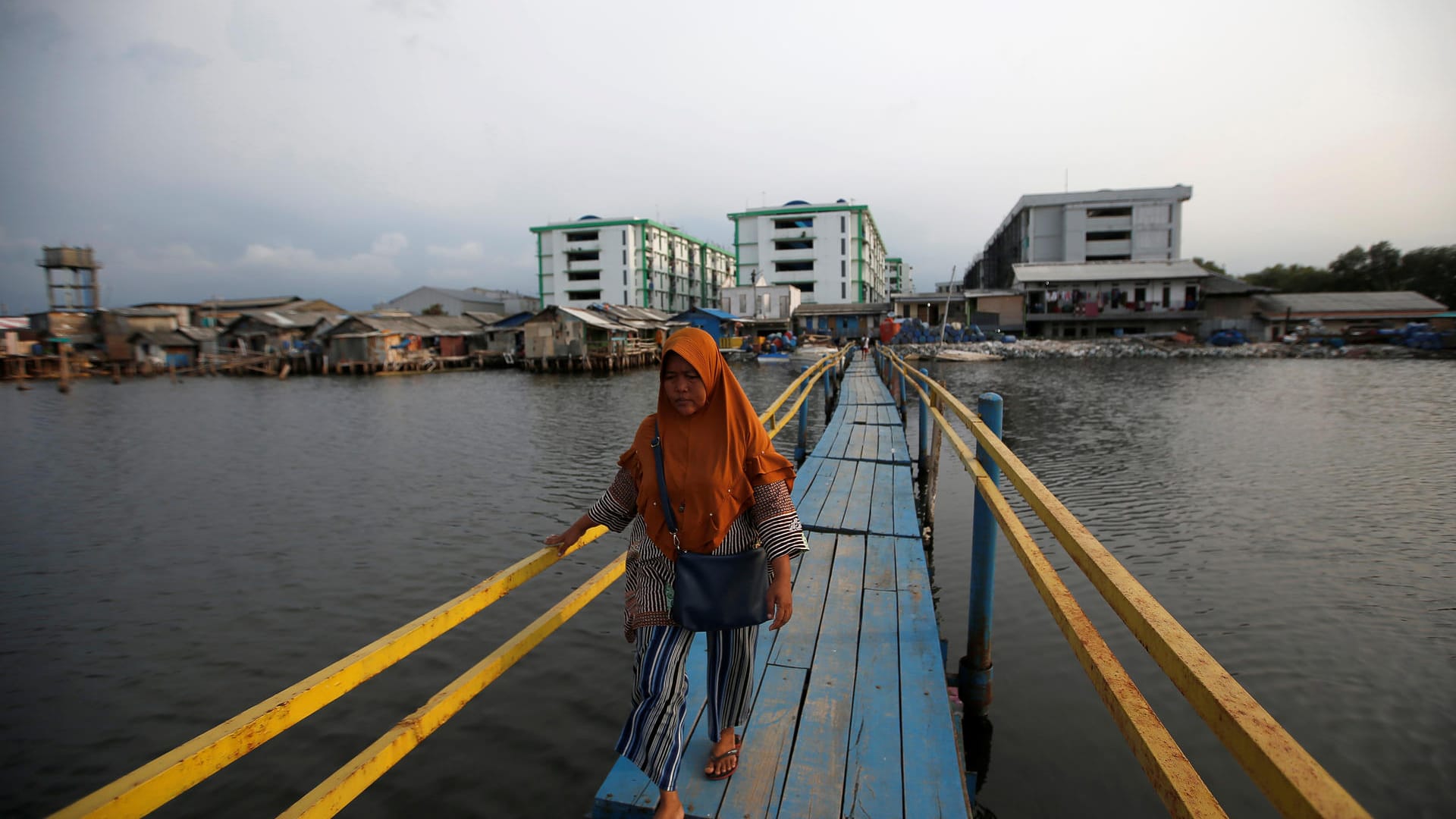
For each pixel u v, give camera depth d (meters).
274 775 4.09
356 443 16.17
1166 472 11.01
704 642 3.38
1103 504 9.18
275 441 16.69
